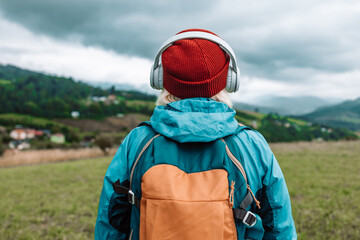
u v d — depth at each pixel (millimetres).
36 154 24375
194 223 771
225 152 910
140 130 1049
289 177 7113
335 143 16656
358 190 5645
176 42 1046
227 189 838
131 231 958
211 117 891
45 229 4371
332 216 4188
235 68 1047
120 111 144250
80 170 10812
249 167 947
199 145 925
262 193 980
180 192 810
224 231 801
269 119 145375
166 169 852
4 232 4195
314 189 5805
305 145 16250
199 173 867
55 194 6801
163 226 784
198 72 951
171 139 918
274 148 14859
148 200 819
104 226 1032
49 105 139875
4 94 152000
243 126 1035
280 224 969
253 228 921
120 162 1036
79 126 119562
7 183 8672
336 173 7453
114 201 1000
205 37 1018
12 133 94562
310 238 3494
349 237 3543
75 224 4535
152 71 1106
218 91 1012
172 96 1065
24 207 5574
